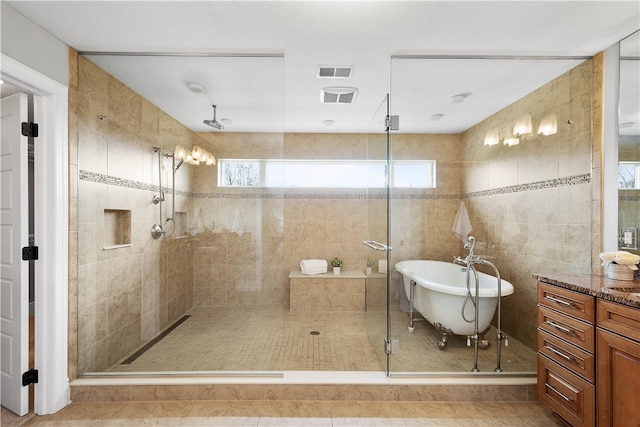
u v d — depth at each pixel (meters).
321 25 1.82
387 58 2.22
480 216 2.53
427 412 1.95
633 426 1.32
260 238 2.61
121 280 2.43
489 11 1.66
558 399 1.73
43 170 1.91
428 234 2.49
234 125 2.58
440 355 2.37
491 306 2.43
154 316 2.58
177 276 2.62
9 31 1.63
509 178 2.48
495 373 2.18
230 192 2.62
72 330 2.05
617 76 1.99
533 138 2.43
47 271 1.92
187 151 2.62
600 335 1.47
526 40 1.96
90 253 2.18
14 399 1.88
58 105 1.93
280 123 2.55
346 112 3.37
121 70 2.31
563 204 2.31
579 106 2.22
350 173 4.22
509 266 2.49
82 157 2.12
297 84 2.67
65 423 1.82
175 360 2.36
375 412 1.94
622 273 1.74
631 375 1.33
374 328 2.79
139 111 2.55
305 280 3.89
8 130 1.87
